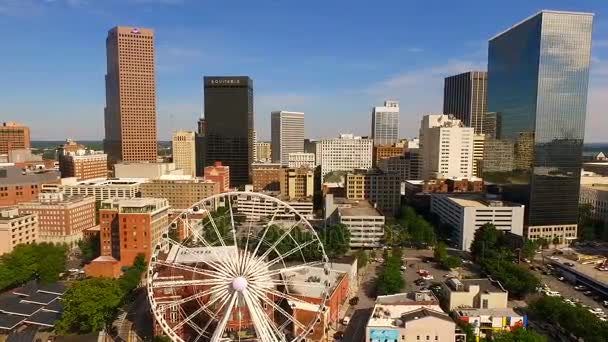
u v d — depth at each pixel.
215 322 133.00
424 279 194.12
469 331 130.25
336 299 154.88
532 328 143.75
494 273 181.62
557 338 138.00
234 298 112.62
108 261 194.75
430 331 123.62
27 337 133.75
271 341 115.19
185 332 133.88
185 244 188.38
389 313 133.62
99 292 143.00
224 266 115.19
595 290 181.00
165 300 132.12
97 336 138.75
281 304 146.50
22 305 154.75
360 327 149.50
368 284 194.25
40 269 190.62
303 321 134.50
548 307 143.12
